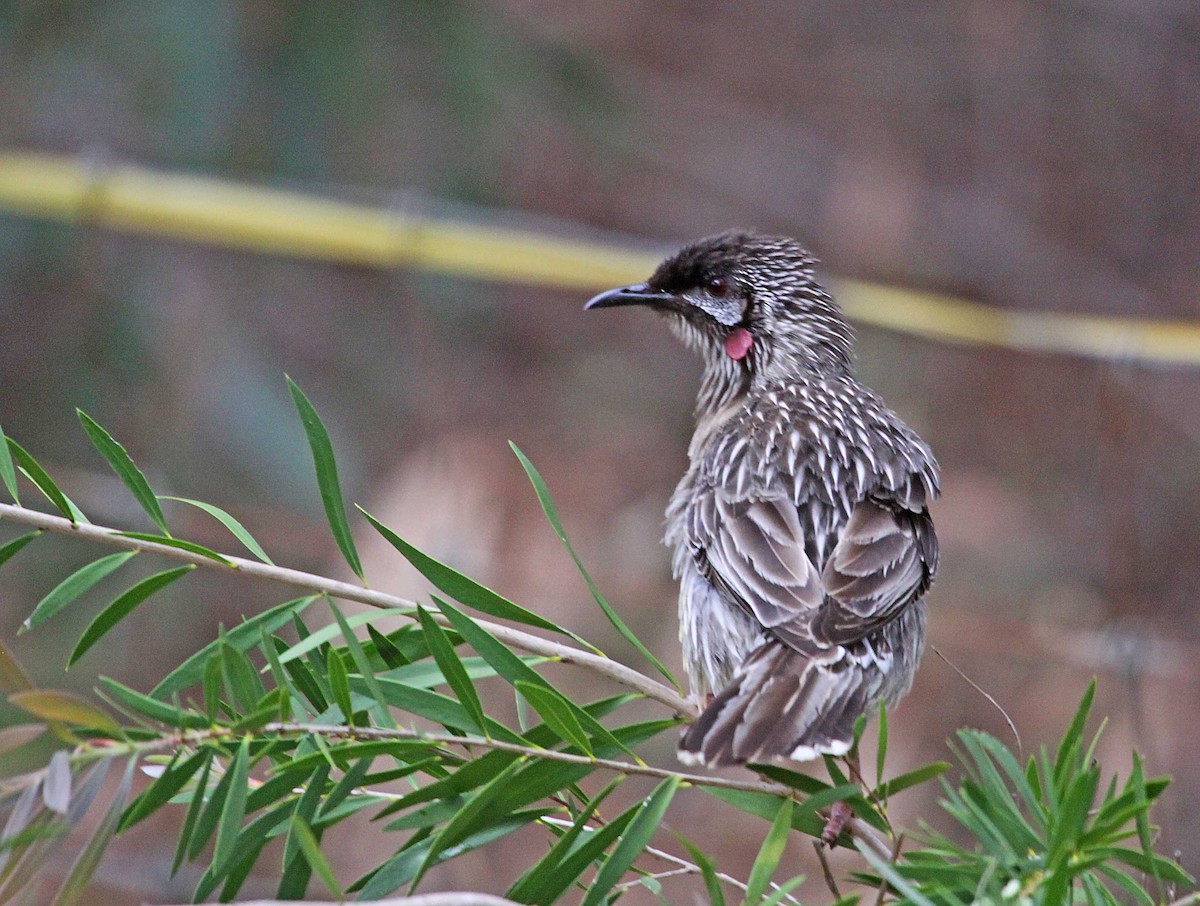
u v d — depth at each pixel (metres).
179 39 14.03
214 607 12.55
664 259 8.78
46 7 14.15
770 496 6.81
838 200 19.39
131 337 14.08
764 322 8.49
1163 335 12.09
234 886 4.84
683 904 11.15
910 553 6.61
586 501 15.58
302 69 14.34
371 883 4.83
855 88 20.44
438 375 15.28
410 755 5.05
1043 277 19.08
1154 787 4.60
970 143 20.23
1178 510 16.05
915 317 12.69
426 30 15.39
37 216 13.79
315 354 15.48
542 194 18.28
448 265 11.70
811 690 5.68
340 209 11.60
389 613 5.19
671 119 19.56
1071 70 20.75
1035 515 16.02
